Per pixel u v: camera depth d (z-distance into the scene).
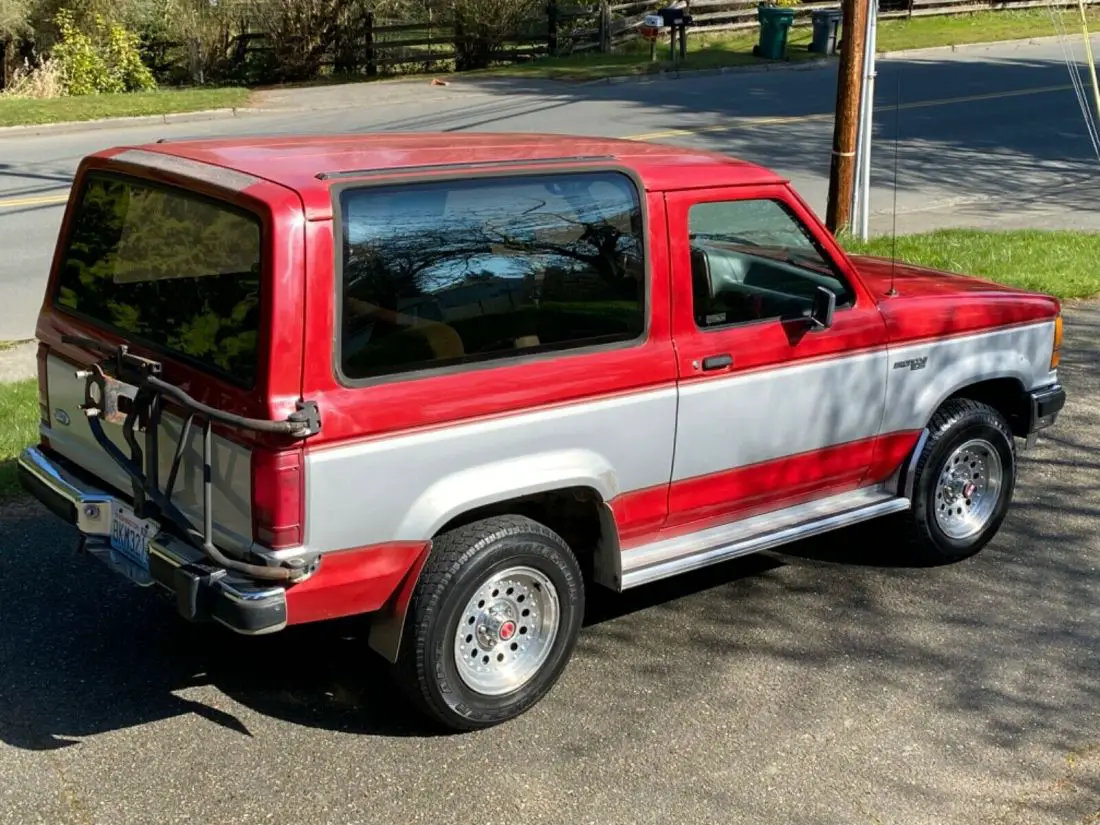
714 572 5.62
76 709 4.29
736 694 4.56
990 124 20.88
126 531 4.21
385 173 3.82
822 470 5.18
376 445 3.80
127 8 26.23
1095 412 7.74
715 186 4.59
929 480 5.46
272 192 3.64
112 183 4.29
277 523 3.66
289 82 27.22
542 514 4.69
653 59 27.17
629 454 4.46
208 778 3.93
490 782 3.97
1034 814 3.91
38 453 4.68
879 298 5.30
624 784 3.99
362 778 3.96
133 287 4.17
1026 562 5.77
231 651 4.74
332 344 3.68
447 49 29.00
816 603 5.32
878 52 29.80
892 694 4.59
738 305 4.73
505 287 4.07
